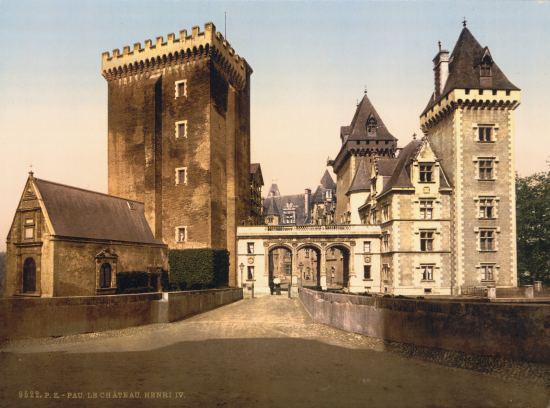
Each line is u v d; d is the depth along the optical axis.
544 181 52.12
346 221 69.69
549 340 9.45
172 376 10.45
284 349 13.76
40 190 32.81
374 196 52.94
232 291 38.97
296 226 51.72
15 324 14.68
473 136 43.84
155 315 20.78
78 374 10.70
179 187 48.22
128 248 38.81
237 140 56.00
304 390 9.25
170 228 48.06
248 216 60.94
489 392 8.95
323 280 51.19
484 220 43.09
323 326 18.83
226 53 51.91
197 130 47.97
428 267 43.50
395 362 11.80
